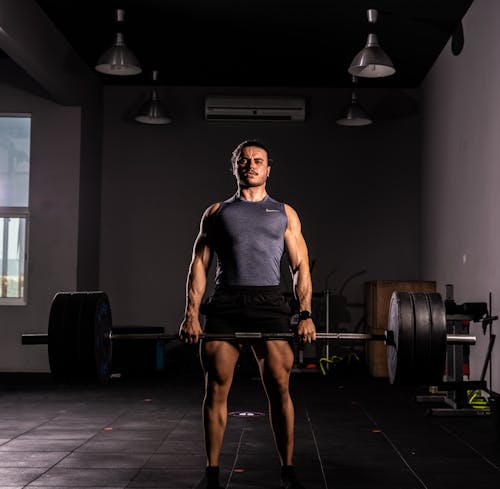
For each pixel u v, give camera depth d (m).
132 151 8.12
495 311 5.11
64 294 2.89
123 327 7.45
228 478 3.05
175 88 8.16
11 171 7.36
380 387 6.35
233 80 7.93
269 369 2.68
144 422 4.48
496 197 5.12
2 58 7.30
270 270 2.73
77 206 7.20
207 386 2.71
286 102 7.98
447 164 6.71
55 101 7.23
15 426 4.34
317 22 6.24
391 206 8.09
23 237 7.32
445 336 2.72
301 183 8.10
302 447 3.73
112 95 8.16
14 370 7.11
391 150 8.12
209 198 8.09
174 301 8.03
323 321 7.96
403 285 6.93
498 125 5.08
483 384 4.76
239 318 2.69
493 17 5.22
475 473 3.17
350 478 3.07
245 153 2.75
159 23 6.27
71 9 5.96
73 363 2.80
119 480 3.02
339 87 8.15
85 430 4.20
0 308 7.16
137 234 8.07
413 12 6.02
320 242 8.06
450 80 6.60
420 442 3.87
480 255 5.54
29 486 2.92
